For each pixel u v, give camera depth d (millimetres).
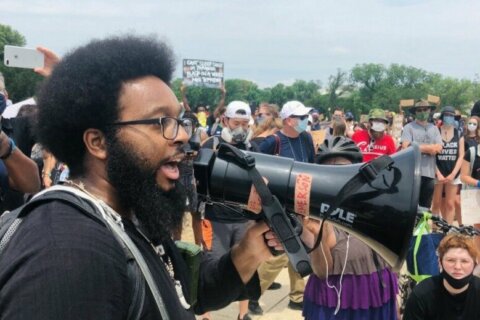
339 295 2605
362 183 1296
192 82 10602
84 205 1055
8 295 915
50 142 1188
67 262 935
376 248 1347
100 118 1126
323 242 2473
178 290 1263
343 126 7051
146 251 1141
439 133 7039
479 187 5477
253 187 1327
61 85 1148
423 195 6863
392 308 2771
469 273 2732
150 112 1148
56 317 896
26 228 996
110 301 968
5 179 2332
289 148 5055
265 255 1456
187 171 1373
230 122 4699
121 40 1223
